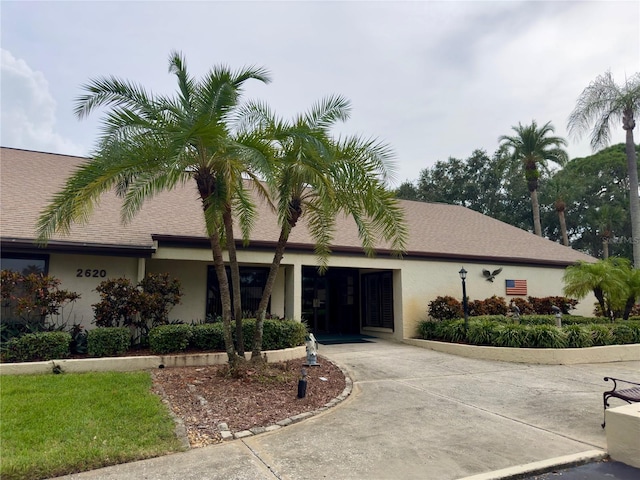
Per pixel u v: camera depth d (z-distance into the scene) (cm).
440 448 468
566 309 1540
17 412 534
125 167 695
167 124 699
